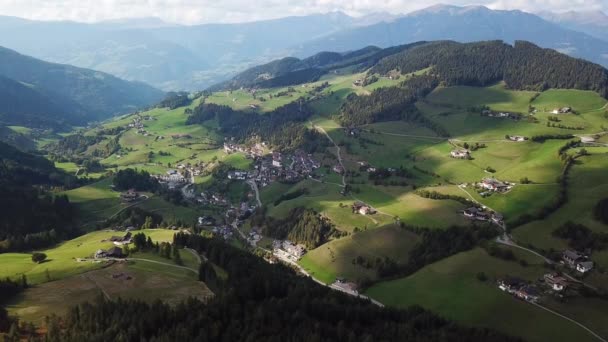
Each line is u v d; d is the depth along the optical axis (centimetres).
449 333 14112
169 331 11269
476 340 14125
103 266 17025
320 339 12000
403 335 13438
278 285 15512
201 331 11294
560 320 16150
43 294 14562
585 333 15488
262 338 11569
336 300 15312
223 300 13088
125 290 14962
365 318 14462
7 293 14450
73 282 15500
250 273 16938
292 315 13262
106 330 11206
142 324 11500
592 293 17438
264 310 13050
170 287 15388
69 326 11775
